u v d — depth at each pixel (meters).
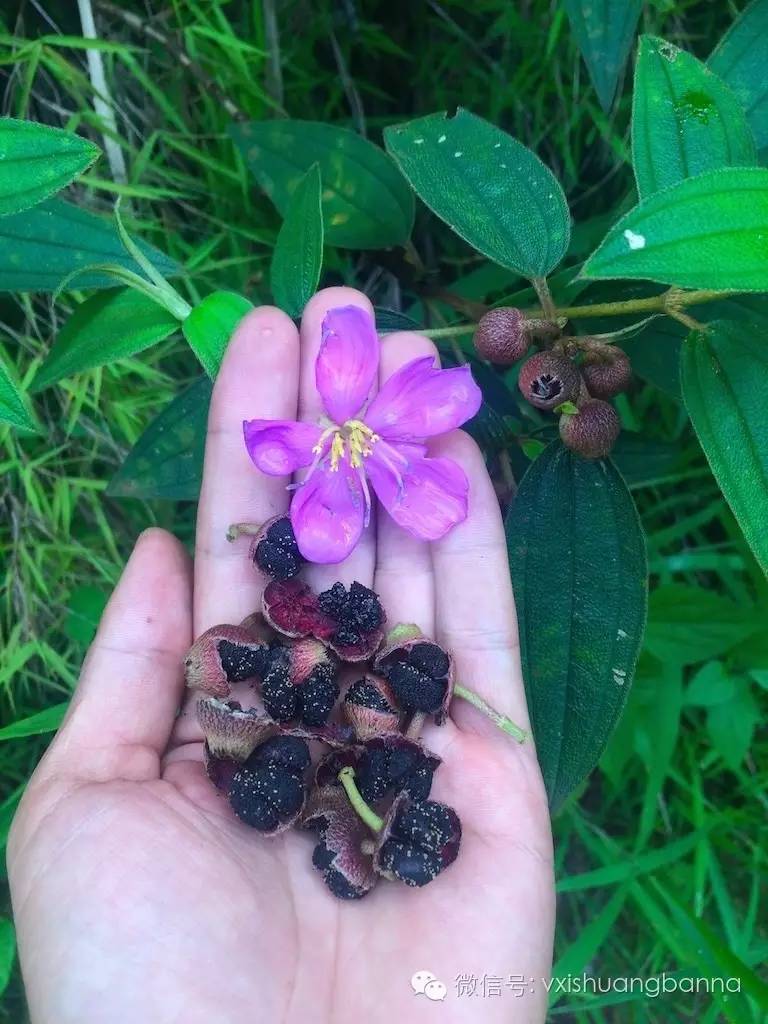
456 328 0.22
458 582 0.21
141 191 0.25
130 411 0.27
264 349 0.21
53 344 0.24
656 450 0.25
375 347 0.21
